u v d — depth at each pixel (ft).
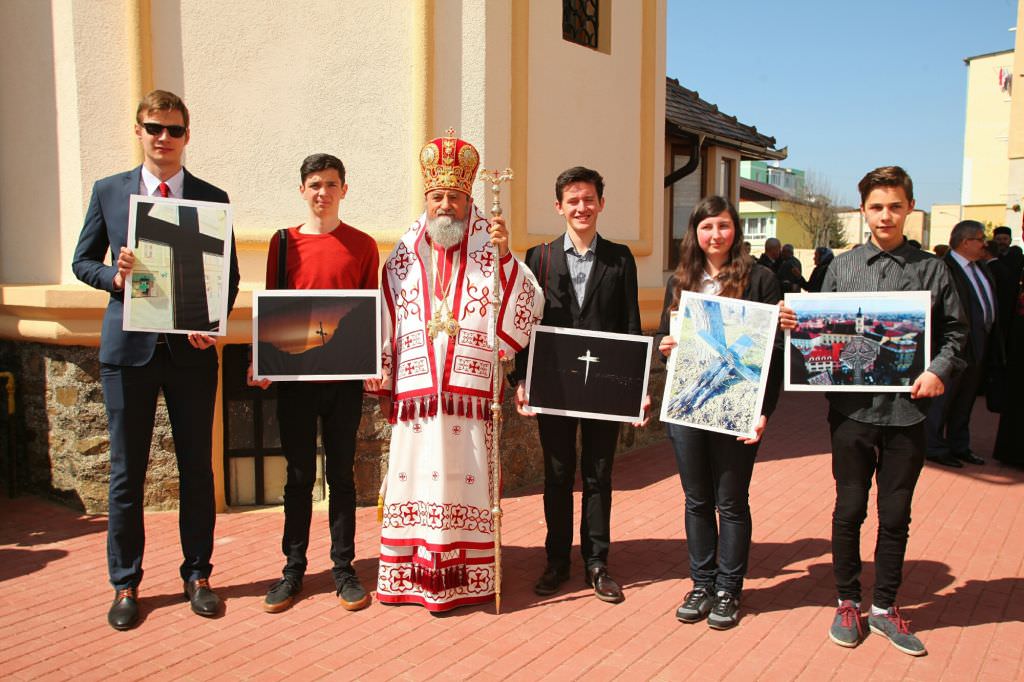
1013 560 15.31
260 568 14.80
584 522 13.82
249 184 18.12
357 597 13.07
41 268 18.61
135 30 17.24
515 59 19.19
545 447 13.67
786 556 15.48
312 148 18.34
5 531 16.75
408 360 12.89
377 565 14.92
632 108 23.89
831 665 11.32
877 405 11.50
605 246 13.62
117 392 12.39
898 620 11.98
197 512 13.08
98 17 17.31
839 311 11.60
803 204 144.36
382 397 13.57
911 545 16.11
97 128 17.47
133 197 11.82
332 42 18.25
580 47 21.74
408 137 18.40
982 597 13.61
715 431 12.25
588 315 13.35
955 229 22.61
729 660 11.47
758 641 12.04
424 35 18.12
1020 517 17.90
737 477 12.36
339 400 13.17
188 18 17.61
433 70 18.39
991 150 107.14
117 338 12.27
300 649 11.76
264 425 18.56
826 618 12.80
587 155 22.26
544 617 12.84
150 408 12.66
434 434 12.69
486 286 12.87
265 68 18.04
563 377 13.15
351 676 11.00
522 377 13.60
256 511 18.24
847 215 158.30
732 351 12.18
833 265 12.37
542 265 13.62
